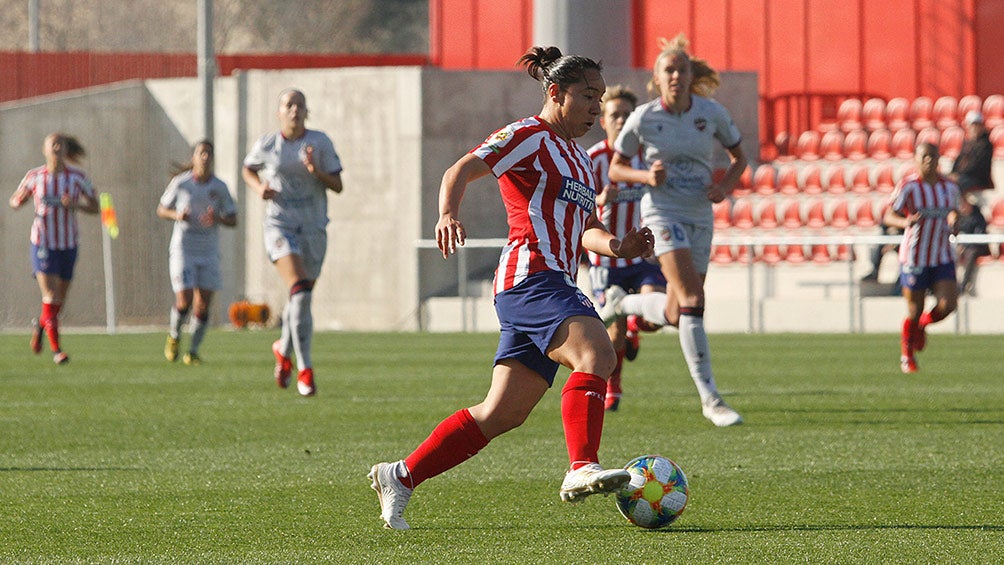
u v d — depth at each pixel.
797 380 40.66
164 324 93.75
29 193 50.88
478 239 84.19
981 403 33.44
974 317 66.56
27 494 20.38
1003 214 74.38
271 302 87.50
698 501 19.39
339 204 85.06
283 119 35.31
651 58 102.38
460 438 16.83
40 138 94.06
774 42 98.31
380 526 17.58
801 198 82.31
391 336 70.00
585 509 18.78
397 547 16.12
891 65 95.19
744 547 15.95
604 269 32.03
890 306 69.06
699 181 28.86
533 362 16.56
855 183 81.56
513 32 105.81
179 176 49.72
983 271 71.25
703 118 28.59
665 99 28.39
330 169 35.62
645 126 28.33
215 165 89.31
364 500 19.70
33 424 30.17
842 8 96.31
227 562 15.31
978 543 16.09
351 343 63.53
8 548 16.22
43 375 44.75
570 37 86.31
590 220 17.23
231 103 88.38
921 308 43.31
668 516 17.19
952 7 93.56
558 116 16.89
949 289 42.69
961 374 42.38
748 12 99.00
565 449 25.33
